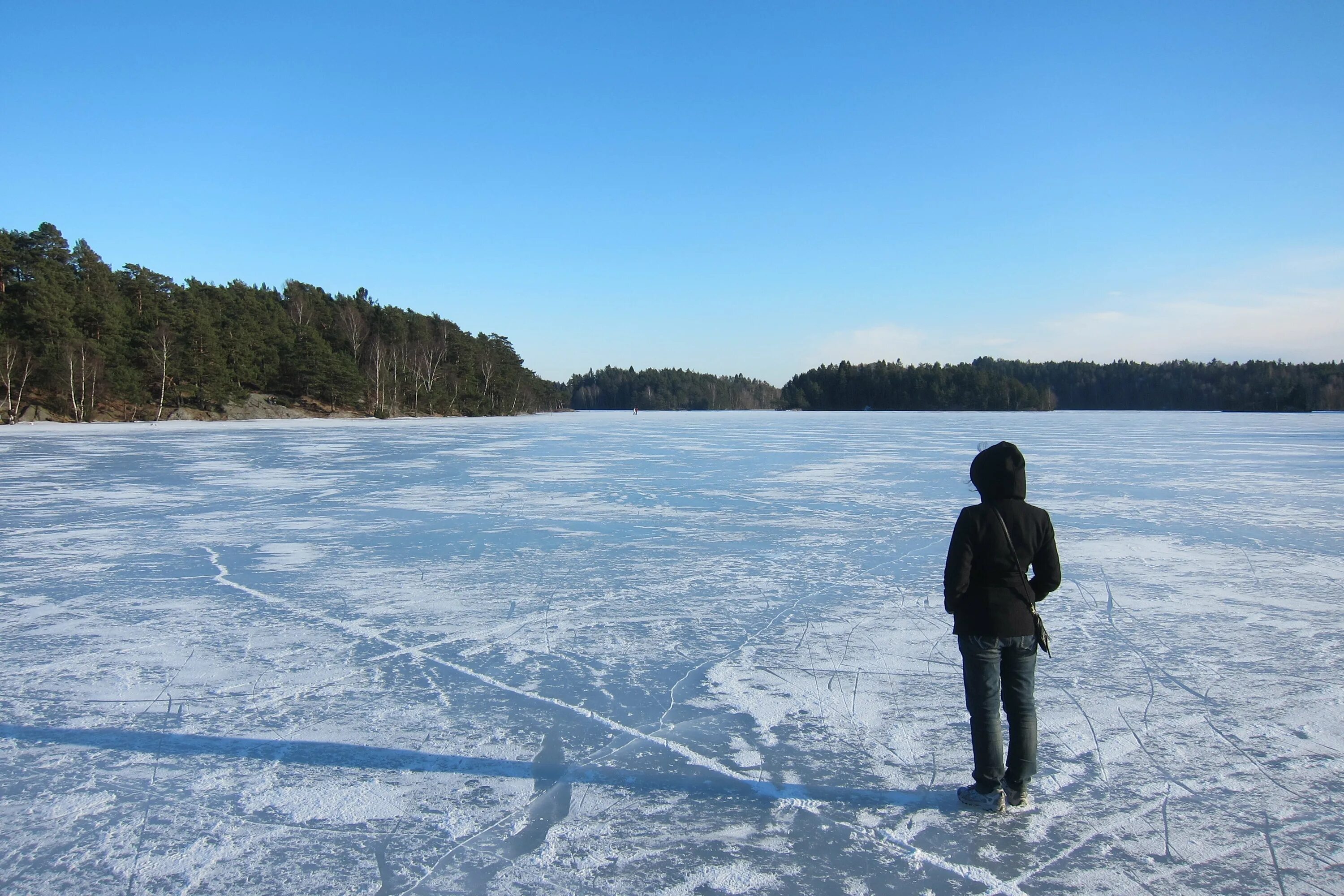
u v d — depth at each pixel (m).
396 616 6.12
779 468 19.22
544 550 8.83
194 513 11.59
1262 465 19.70
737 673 4.80
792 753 3.69
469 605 6.45
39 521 10.79
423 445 28.16
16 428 38.41
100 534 9.81
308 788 3.35
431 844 2.92
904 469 19.08
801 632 5.67
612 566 7.99
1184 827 3.02
